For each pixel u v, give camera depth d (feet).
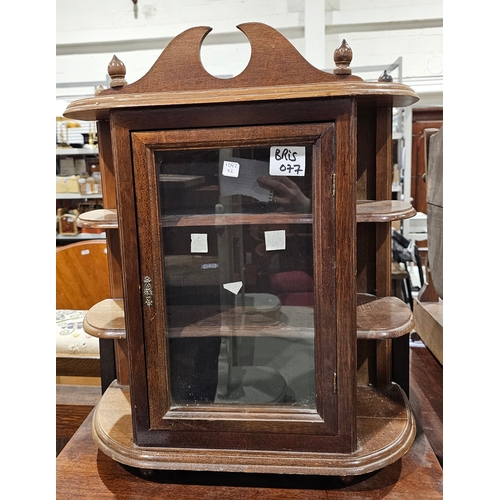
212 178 3.00
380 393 3.98
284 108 2.76
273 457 3.07
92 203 10.26
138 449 3.21
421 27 9.66
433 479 3.26
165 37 9.95
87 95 10.53
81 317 5.95
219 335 3.15
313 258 2.95
